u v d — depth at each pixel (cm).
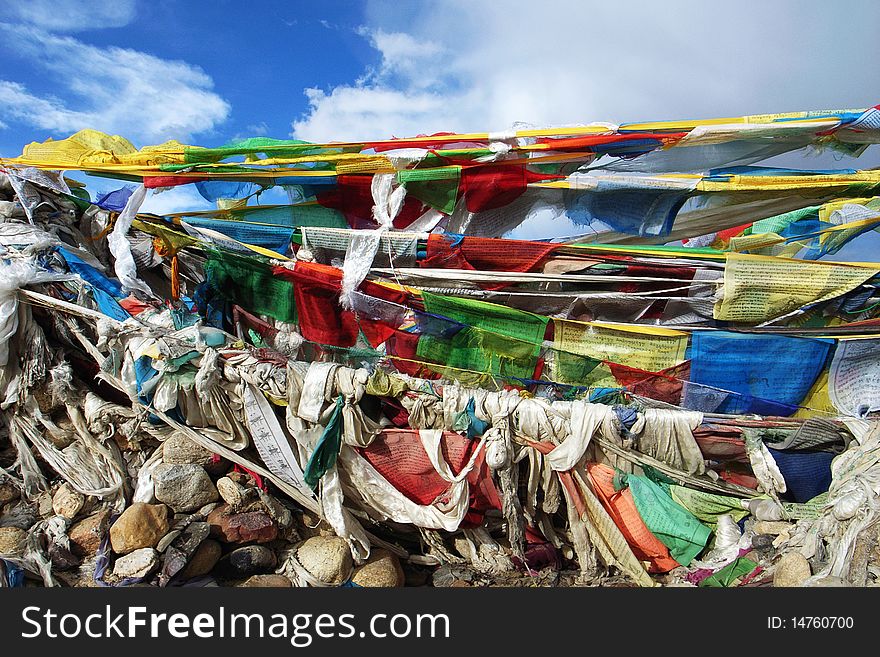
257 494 519
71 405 530
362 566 486
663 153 545
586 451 507
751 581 461
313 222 602
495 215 582
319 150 540
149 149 565
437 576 505
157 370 493
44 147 580
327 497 496
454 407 500
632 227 567
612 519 497
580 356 548
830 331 544
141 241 611
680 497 507
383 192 548
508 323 545
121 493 504
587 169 558
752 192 539
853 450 488
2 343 512
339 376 492
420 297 540
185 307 564
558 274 553
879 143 530
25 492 503
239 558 483
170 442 518
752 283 534
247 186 585
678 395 549
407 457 510
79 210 602
